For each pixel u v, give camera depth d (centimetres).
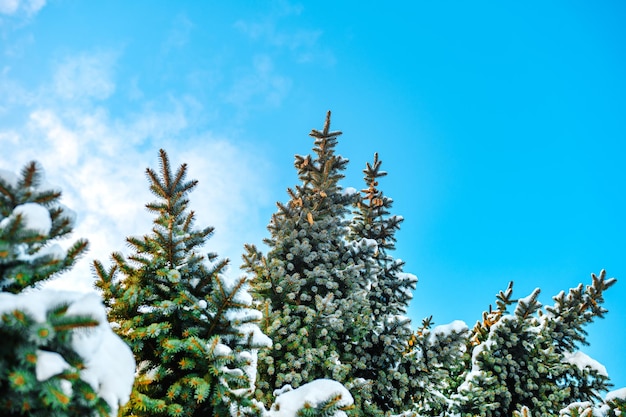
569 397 976
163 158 490
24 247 280
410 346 909
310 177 1023
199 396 380
